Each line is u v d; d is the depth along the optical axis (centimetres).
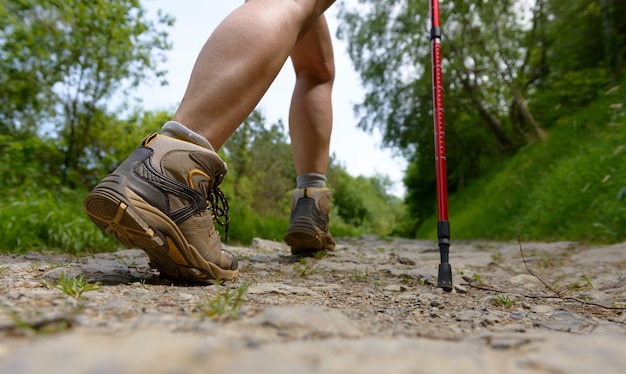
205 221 140
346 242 563
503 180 1123
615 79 909
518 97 1350
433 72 185
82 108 569
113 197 119
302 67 256
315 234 255
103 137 591
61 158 553
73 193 487
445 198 175
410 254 393
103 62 555
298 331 69
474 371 48
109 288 119
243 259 245
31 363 41
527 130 1485
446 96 1620
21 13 532
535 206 652
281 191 2142
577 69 1104
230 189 948
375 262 257
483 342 68
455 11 1327
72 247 304
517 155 1302
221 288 138
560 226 557
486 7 1329
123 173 124
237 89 135
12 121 543
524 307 141
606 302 154
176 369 41
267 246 360
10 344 52
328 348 52
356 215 3916
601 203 495
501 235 709
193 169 133
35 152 493
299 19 150
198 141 134
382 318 100
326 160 264
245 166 1975
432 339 73
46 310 79
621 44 941
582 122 829
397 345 54
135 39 573
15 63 523
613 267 282
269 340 63
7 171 436
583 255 353
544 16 1290
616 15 958
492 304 145
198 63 138
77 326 63
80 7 529
